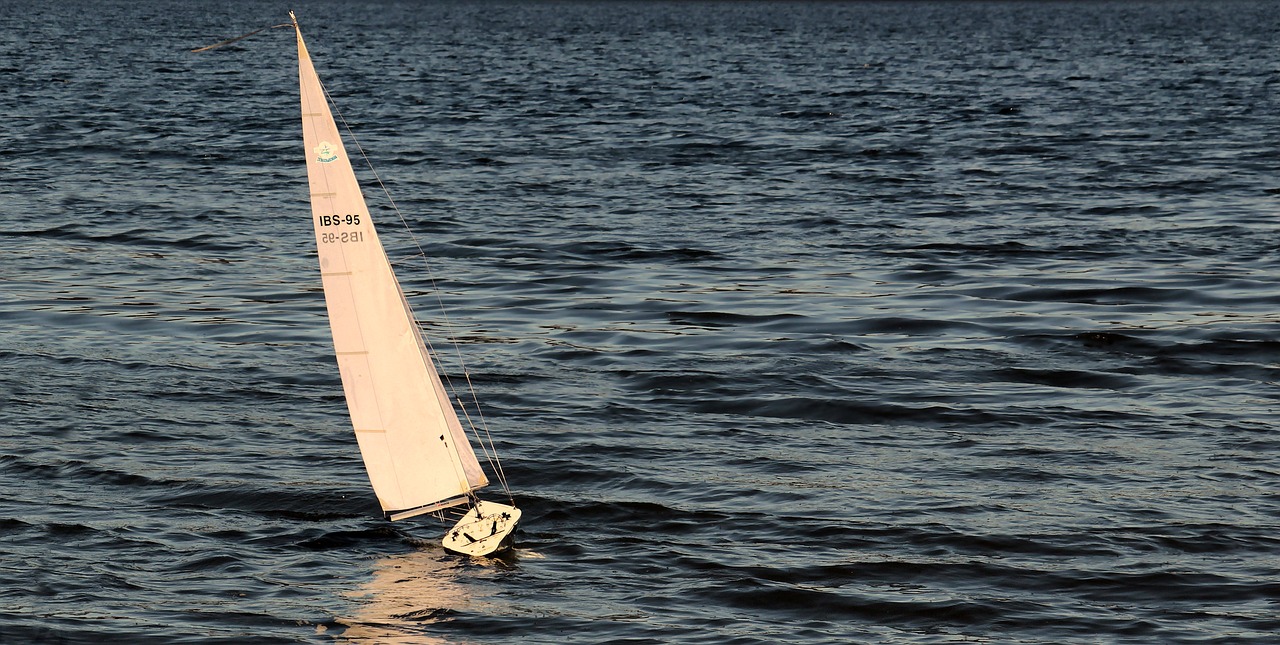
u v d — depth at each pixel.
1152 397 84.94
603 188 165.75
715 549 63.53
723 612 57.75
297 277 118.19
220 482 70.94
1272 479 71.12
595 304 108.88
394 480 62.34
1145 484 70.62
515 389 87.06
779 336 98.81
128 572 61.03
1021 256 125.94
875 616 57.34
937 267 121.62
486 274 120.06
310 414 82.06
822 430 79.69
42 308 105.69
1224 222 141.25
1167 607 57.78
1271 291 111.12
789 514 67.19
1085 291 111.81
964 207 152.12
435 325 103.00
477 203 155.12
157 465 73.25
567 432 79.12
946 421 80.81
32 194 157.88
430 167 183.00
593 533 65.56
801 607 58.09
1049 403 83.75
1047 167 181.88
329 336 98.88
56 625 56.00
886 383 87.56
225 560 62.34
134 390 85.81
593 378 89.31
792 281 116.62
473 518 64.12
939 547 63.34
